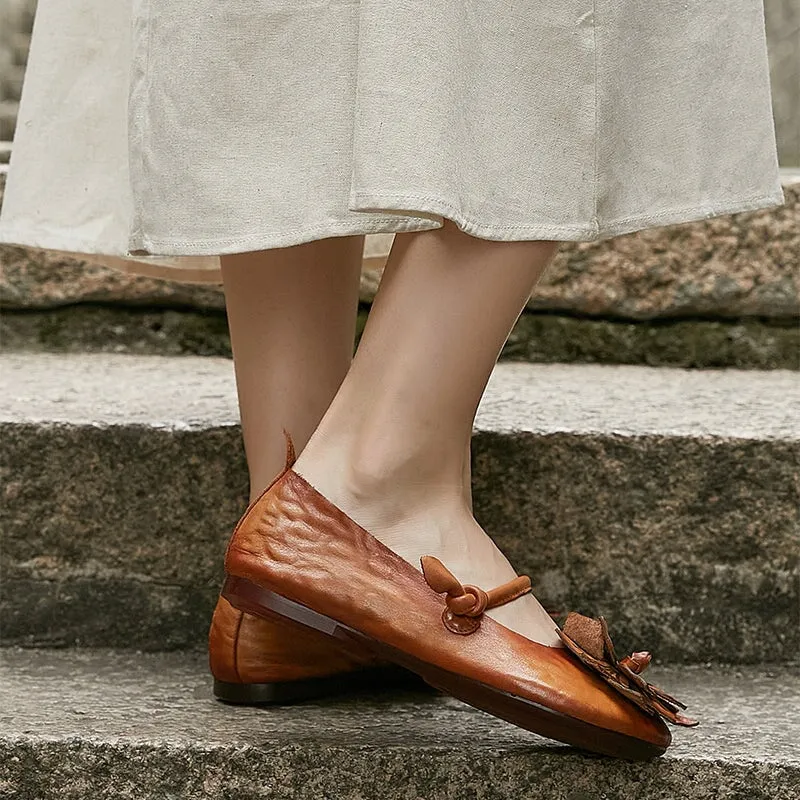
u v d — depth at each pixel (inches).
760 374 97.3
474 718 55.7
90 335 102.5
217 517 67.3
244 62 47.7
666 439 66.3
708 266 101.3
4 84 143.6
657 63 49.4
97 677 62.2
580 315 102.9
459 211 44.8
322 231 46.9
